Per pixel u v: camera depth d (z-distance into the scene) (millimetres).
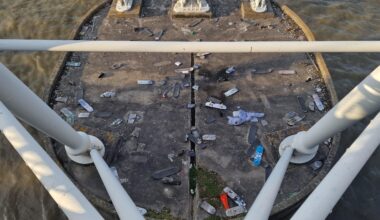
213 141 9312
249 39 11797
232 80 10656
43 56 11961
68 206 4262
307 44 6590
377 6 13469
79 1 13734
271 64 11102
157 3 13117
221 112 9875
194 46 6734
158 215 8148
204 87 10477
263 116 9812
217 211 8180
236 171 8797
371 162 9547
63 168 8867
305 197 8367
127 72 10883
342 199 8945
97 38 11891
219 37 11852
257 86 10500
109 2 13234
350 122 6785
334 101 9914
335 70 11477
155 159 9031
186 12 12406
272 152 9062
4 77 5539
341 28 12672
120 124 9680
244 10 12516
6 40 6531
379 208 8875
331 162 8836
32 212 8859
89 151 8609
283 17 12625
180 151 9125
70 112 9898
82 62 11180
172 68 10977
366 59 11781
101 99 10227
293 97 10242
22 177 9367
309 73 10859
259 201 5789
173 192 8492
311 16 13008
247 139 9344
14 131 4684
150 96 10273
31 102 6145
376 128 4824
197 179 8656
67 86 10578
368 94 6098
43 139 9859
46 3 13703
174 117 9805
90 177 8734
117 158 9047
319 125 7391
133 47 6766
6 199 9031
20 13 13305
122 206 5477
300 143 8352
